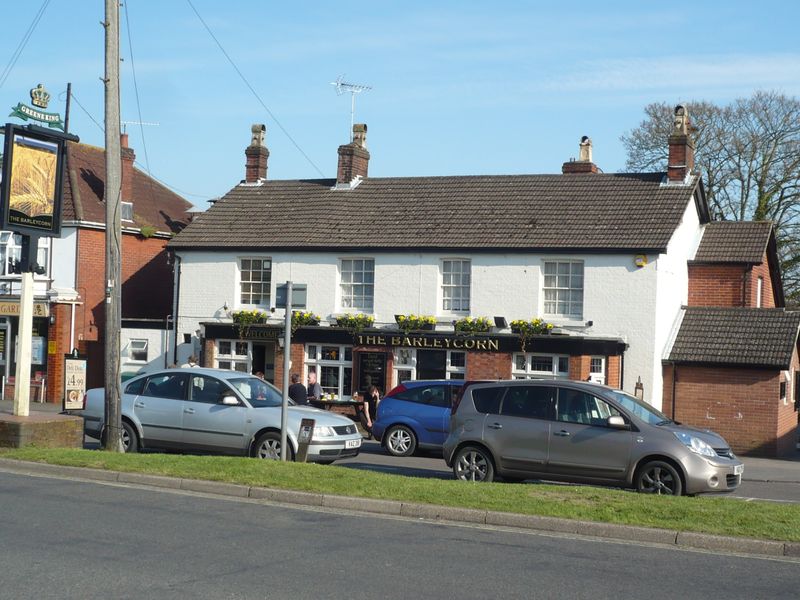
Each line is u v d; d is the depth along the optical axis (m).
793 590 9.12
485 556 10.22
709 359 27.78
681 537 11.24
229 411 17.69
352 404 27.92
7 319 34.53
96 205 36.88
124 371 34.00
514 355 28.92
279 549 10.21
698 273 31.59
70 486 14.12
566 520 11.84
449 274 30.34
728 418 27.55
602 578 9.38
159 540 10.50
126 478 14.66
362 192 34.28
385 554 10.12
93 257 35.97
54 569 9.09
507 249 29.20
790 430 29.61
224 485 13.89
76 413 26.22
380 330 30.09
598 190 31.31
